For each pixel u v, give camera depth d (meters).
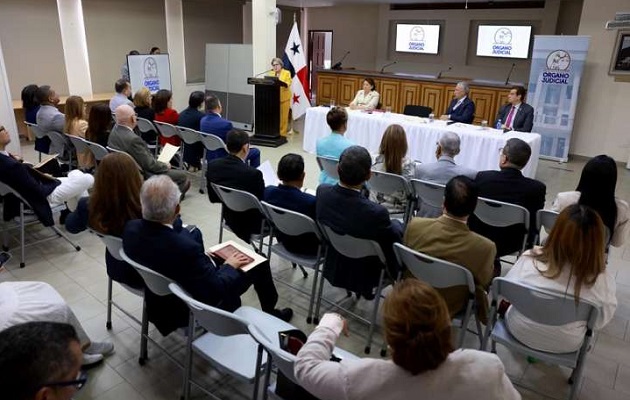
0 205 3.95
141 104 5.33
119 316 2.74
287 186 2.71
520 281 1.90
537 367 2.43
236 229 3.10
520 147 2.83
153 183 1.90
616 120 6.69
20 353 0.89
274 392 1.60
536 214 2.79
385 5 11.36
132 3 8.61
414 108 6.59
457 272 1.99
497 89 8.07
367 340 2.55
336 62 12.83
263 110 6.93
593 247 1.74
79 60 8.01
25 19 7.15
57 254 3.48
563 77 6.57
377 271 2.45
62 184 3.31
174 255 1.88
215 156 4.63
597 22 6.50
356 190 2.35
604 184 2.46
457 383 1.08
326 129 6.42
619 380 2.36
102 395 2.14
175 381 2.24
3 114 5.51
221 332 1.66
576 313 1.79
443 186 3.08
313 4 11.71
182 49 9.66
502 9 9.77
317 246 2.75
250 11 10.93
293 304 2.93
